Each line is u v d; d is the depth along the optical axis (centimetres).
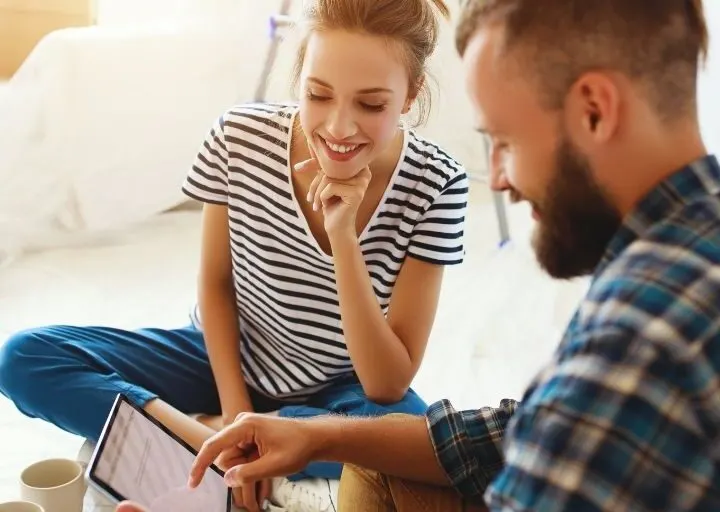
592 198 74
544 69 71
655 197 71
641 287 66
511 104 74
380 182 132
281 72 257
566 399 65
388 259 137
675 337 64
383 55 116
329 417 110
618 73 70
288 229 135
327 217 126
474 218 271
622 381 64
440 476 102
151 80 244
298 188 134
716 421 64
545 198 75
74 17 257
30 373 138
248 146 135
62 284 215
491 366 183
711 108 175
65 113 233
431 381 176
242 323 151
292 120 134
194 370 150
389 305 139
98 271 225
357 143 121
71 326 147
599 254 77
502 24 73
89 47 234
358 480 109
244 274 143
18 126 227
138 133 245
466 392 173
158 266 231
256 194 136
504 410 102
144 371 146
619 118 71
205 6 253
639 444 63
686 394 64
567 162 73
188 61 249
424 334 138
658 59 70
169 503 107
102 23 255
